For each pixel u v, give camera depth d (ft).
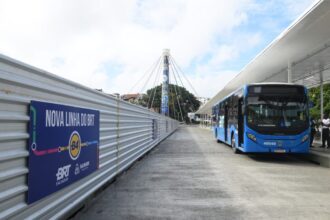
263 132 44.09
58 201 16.83
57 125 16.51
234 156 51.03
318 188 27.12
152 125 61.87
